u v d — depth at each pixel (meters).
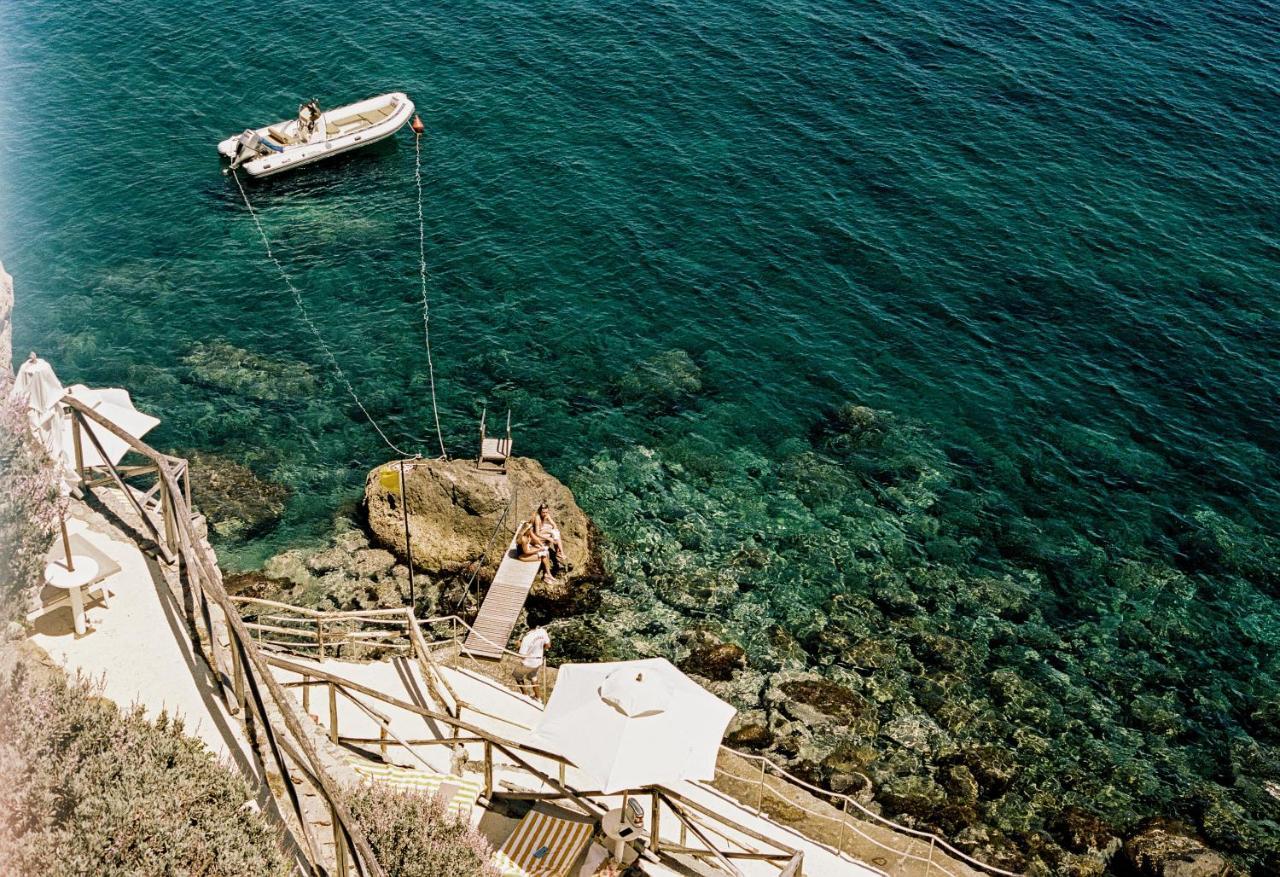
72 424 19.84
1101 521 35.12
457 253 44.75
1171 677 30.55
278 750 13.49
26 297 41.41
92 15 59.72
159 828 11.27
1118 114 52.66
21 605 13.36
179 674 15.78
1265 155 50.41
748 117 52.19
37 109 52.03
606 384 39.38
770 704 28.86
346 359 39.78
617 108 52.84
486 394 38.75
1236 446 37.75
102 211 46.25
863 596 32.44
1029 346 41.25
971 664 30.52
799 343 41.12
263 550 32.56
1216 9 60.88
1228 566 33.78
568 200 47.41
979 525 34.88
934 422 38.38
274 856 11.97
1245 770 28.16
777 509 35.19
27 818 10.96
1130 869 25.38
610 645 30.42
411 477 32.91
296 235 45.44
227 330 40.72
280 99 53.62
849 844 23.36
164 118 52.09
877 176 48.75
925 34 58.22
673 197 47.56
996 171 49.16
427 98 53.66
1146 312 42.62
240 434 36.50
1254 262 45.00
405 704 17.67
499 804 18.75
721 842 20.95
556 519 32.84
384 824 14.16
